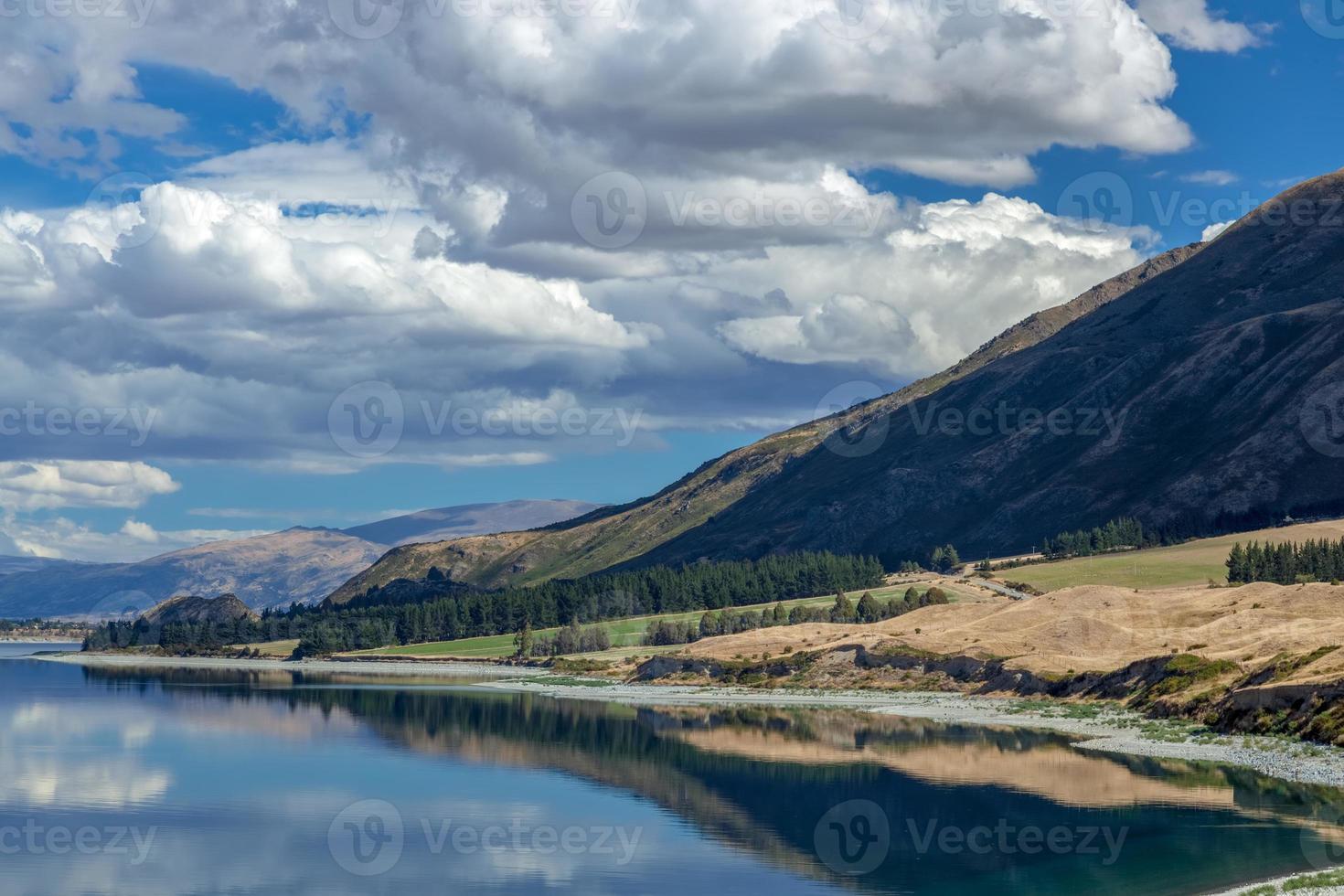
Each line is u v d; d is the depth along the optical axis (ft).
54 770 382.01
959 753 390.42
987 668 623.36
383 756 411.13
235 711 593.01
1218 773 327.67
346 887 235.40
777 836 275.80
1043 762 364.79
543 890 232.73
